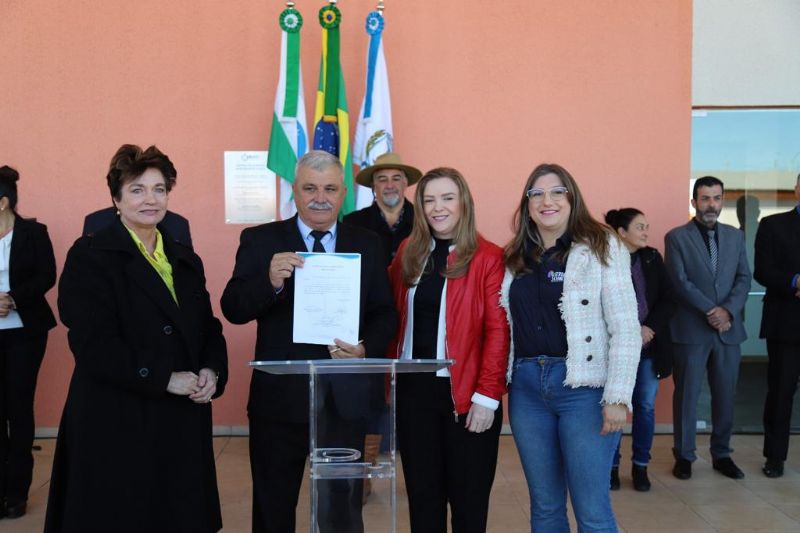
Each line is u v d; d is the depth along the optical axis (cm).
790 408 517
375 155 560
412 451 310
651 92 605
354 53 599
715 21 619
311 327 294
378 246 326
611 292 288
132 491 271
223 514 442
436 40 601
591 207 608
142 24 593
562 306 290
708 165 641
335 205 316
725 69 621
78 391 275
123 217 286
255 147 597
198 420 290
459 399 302
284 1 595
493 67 603
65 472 278
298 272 296
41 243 452
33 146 592
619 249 296
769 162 639
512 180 605
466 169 605
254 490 315
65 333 593
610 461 291
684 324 524
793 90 622
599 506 288
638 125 605
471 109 604
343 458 267
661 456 567
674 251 534
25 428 438
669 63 604
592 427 288
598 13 602
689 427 515
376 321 311
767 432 523
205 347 301
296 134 564
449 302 306
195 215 597
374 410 269
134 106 594
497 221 606
